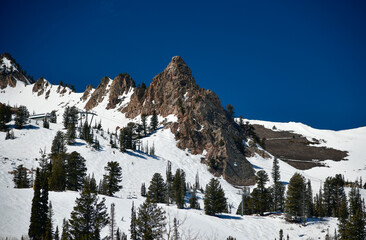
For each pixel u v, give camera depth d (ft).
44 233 153.17
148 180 421.59
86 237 136.67
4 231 156.46
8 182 321.11
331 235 212.02
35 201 155.33
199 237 177.88
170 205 301.84
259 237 214.90
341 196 313.53
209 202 260.21
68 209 194.59
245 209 310.04
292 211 242.99
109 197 245.24
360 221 185.37
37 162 400.26
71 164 306.55
